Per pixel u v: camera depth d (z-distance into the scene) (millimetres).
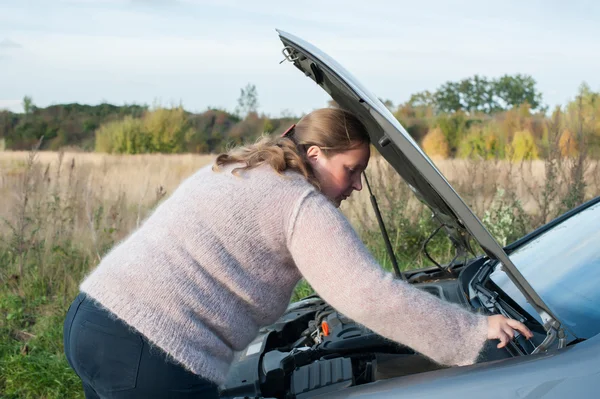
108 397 1805
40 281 5508
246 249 1729
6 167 8836
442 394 1637
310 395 2059
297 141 1874
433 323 1678
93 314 1796
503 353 1864
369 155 1892
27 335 4707
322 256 1692
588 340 1683
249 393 2164
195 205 1770
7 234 6156
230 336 1795
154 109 27516
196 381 1773
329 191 1906
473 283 2477
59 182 6969
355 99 1815
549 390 1536
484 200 6418
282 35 2061
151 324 1707
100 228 6270
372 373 2219
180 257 1733
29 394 3771
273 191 1735
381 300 1660
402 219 6012
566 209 5691
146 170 10289
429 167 1695
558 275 2242
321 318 2623
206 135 27484
